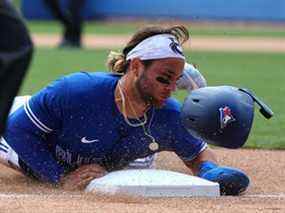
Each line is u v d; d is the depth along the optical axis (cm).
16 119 1380
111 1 8550
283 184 1468
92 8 8588
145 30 1295
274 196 1330
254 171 1597
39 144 1377
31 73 3716
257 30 7944
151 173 1329
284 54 5616
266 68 4528
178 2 8288
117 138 1355
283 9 8300
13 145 1381
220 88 1284
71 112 1329
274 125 2292
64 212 1116
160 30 1295
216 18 8250
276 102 2873
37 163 1370
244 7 8281
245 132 1278
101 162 1391
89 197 1245
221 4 8244
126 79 1318
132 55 1302
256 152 1828
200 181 1305
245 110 1272
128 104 1322
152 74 1288
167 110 1356
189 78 1500
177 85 1488
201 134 1280
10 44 963
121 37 6719
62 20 5559
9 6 970
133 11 8506
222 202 1237
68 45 5600
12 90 973
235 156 1762
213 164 1414
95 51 5359
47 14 8700
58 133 1366
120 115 1332
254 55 5475
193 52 5275
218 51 5669
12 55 963
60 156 1388
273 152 1838
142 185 1273
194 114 1269
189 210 1149
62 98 1330
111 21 8569
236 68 4462
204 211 1145
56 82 1357
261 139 1997
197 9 8250
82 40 5859
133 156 1396
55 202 1189
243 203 1235
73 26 5572
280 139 2008
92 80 1338
